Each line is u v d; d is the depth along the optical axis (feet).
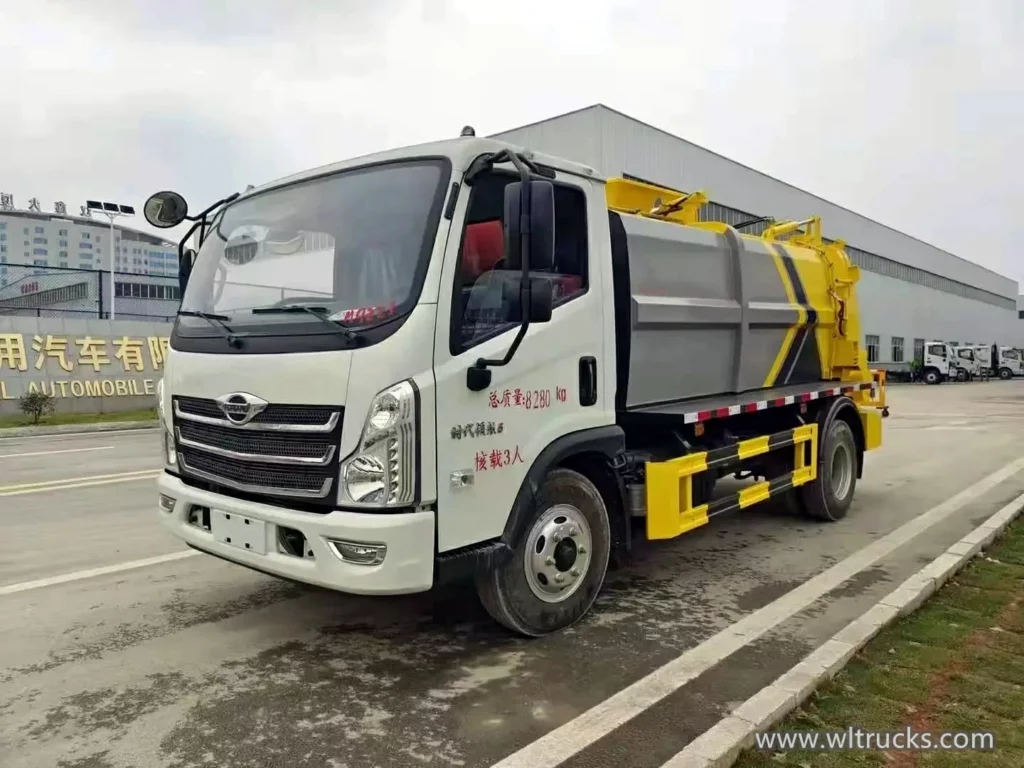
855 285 27.02
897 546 20.84
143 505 26.23
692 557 19.95
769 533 22.47
